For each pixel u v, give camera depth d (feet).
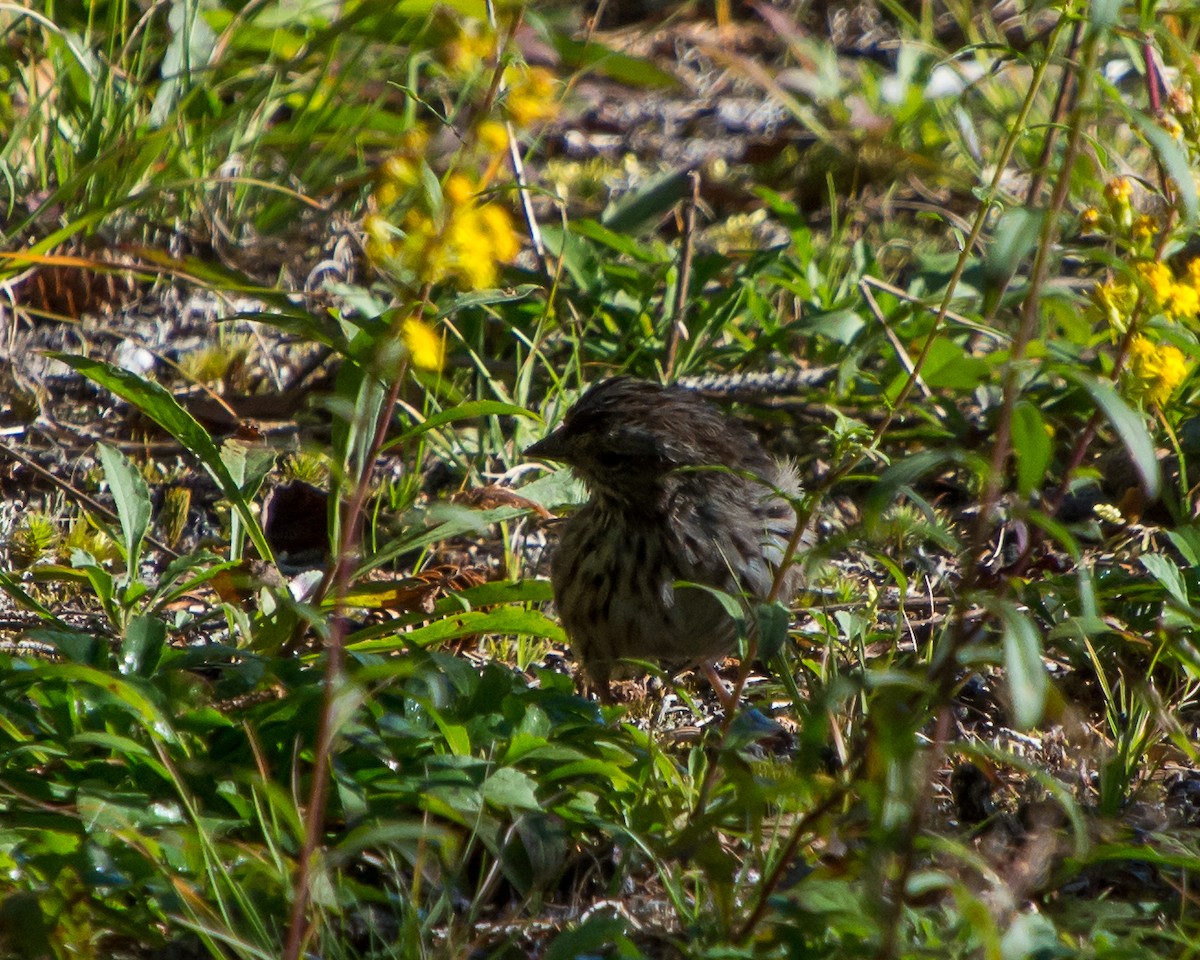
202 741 24.06
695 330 45.44
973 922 16.78
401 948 20.89
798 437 43.65
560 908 22.97
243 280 38.09
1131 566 35.78
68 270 45.03
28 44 51.26
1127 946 20.04
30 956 18.45
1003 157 22.47
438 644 32.58
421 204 18.06
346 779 22.81
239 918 21.09
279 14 53.62
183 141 47.62
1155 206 43.32
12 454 35.70
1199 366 39.42
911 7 69.21
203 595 35.22
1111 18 18.07
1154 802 27.48
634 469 32.40
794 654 28.43
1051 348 39.99
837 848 23.09
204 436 31.58
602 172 58.34
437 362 18.62
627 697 34.60
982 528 18.72
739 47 69.05
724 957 19.08
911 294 44.96
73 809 21.95
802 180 57.88
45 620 32.07
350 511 18.93
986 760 25.53
